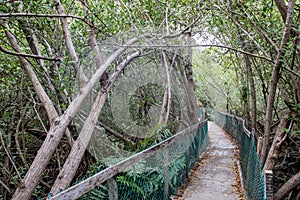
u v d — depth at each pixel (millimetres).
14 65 3510
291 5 3285
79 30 4219
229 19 4621
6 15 2471
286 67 3891
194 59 10664
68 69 3686
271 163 4105
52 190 2664
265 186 2719
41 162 2631
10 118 4227
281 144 4148
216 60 9453
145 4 5258
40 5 3281
